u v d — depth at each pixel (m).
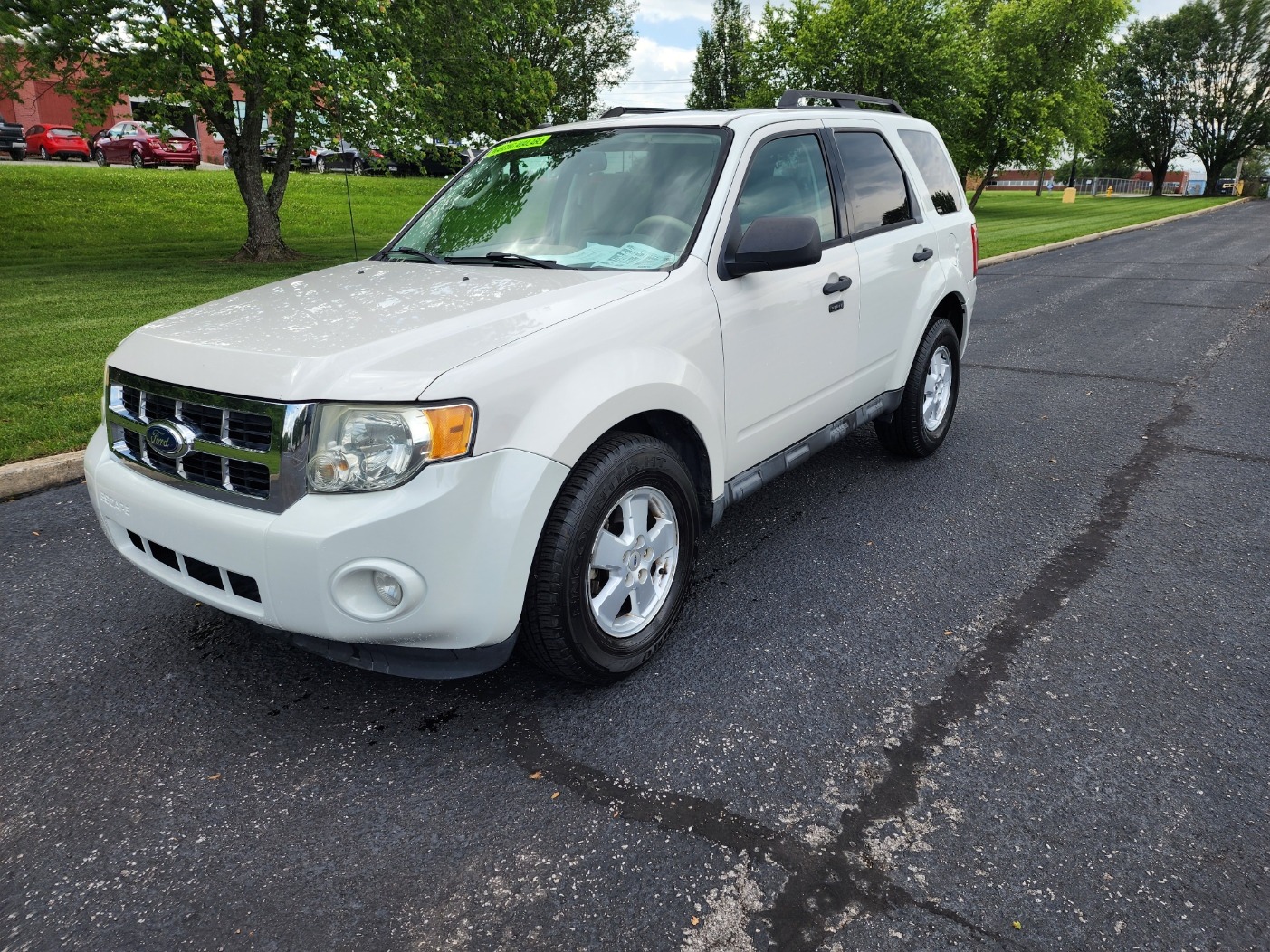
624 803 2.42
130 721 2.83
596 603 2.82
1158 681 2.95
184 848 2.28
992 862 2.17
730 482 3.49
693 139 3.61
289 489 2.36
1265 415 6.13
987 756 2.58
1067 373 7.60
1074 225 27.62
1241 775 2.47
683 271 3.15
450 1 17.08
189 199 23.59
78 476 5.03
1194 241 22.03
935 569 3.84
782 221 3.06
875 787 2.46
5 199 21.06
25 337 8.33
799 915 2.03
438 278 3.21
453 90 17.52
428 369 2.38
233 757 2.64
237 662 3.18
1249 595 3.53
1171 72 77.94
